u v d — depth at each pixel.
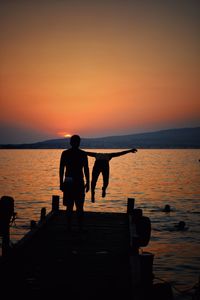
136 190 44.12
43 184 50.97
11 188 45.91
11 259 8.34
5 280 7.13
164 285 8.48
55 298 6.36
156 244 18.02
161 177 63.34
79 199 10.07
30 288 6.76
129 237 10.40
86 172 9.80
